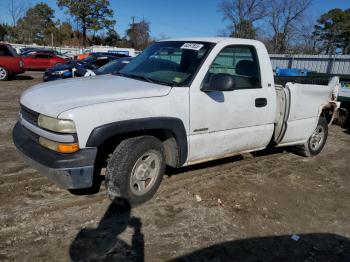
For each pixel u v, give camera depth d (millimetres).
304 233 3531
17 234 3135
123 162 3480
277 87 5012
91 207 3676
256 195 4301
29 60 23047
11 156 5074
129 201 3633
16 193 3898
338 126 9016
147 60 4547
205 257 3006
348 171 5461
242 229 3498
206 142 4090
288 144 5367
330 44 45906
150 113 3512
